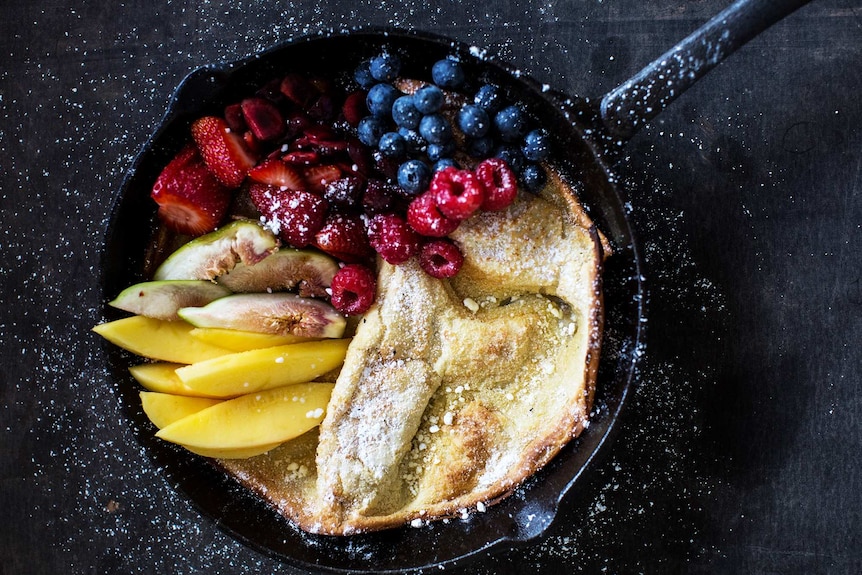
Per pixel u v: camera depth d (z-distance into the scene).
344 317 0.60
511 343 0.59
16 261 0.65
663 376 0.64
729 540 0.64
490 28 0.64
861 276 0.63
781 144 0.63
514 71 0.57
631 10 0.63
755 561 0.64
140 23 0.65
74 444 0.65
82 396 0.65
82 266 0.65
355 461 0.59
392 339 0.59
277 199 0.59
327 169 0.58
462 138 0.59
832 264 0.63
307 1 0.64
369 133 0.58
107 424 0.65
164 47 0.65
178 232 0.60
